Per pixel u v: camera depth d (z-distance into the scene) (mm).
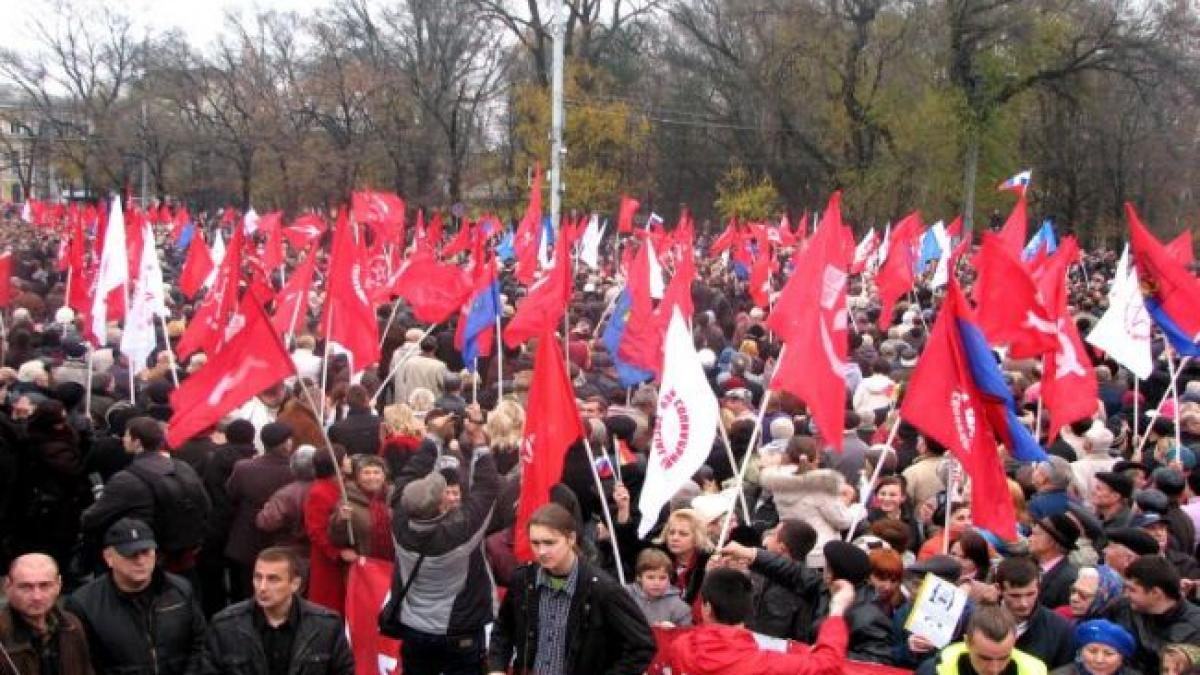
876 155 49250
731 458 7578
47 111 66125
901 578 6301
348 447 9984
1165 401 11984
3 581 8625
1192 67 46500
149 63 64812
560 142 29703
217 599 9156
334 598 7902
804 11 47969
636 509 8422
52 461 8672
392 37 58531
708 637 5223
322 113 57656
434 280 13750
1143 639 5945
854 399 12828
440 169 56438
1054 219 56656
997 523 6855
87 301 16000
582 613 5367
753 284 19375
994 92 46906
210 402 7473
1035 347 9109
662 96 58594
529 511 6621
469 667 6953
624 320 11703
